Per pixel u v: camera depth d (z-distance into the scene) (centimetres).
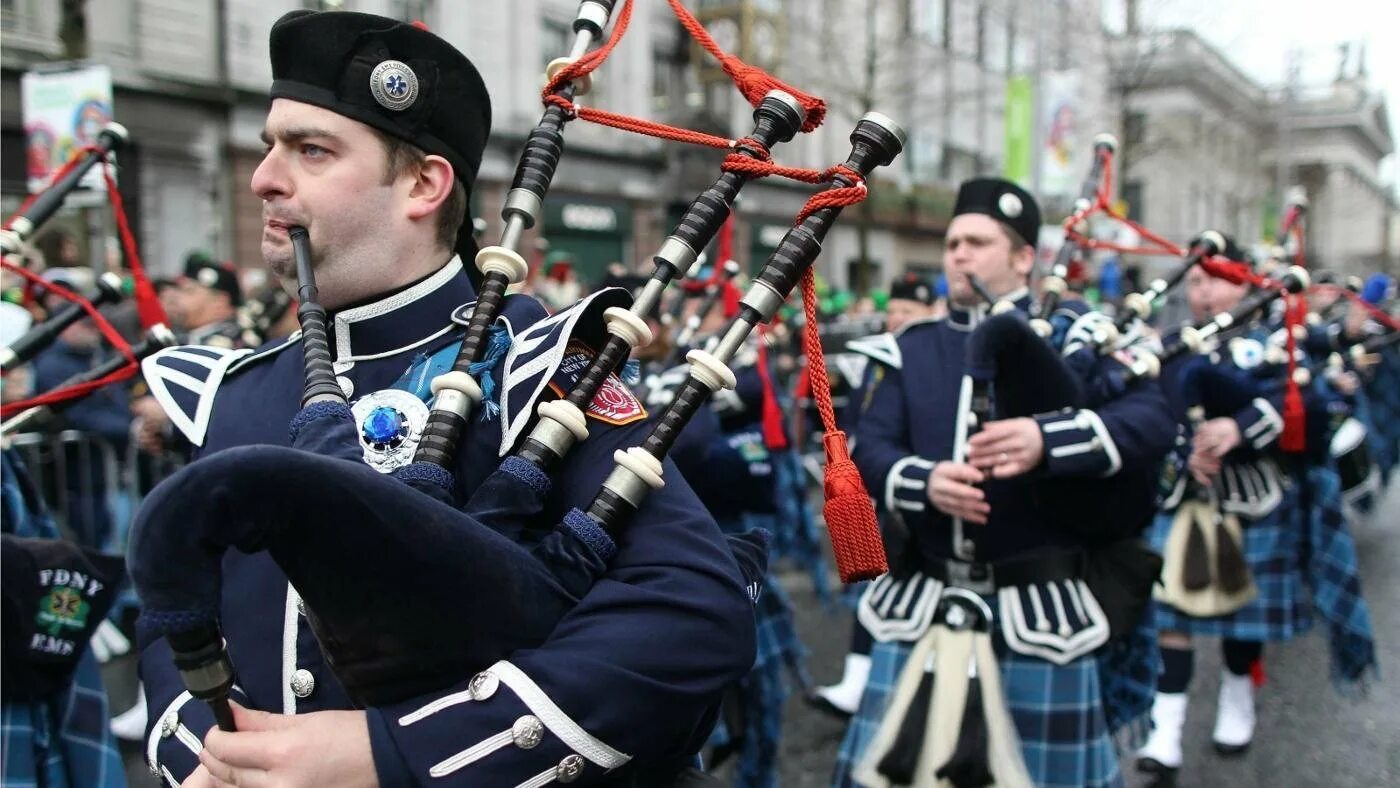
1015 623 229
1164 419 234
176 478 87
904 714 230
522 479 105
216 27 1034
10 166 909
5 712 189
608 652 99
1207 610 352
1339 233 3616
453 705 97
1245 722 371
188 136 1013
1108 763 230
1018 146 1384
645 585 104
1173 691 351
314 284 117
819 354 121
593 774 100
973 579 234
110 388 434
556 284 749
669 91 1545
